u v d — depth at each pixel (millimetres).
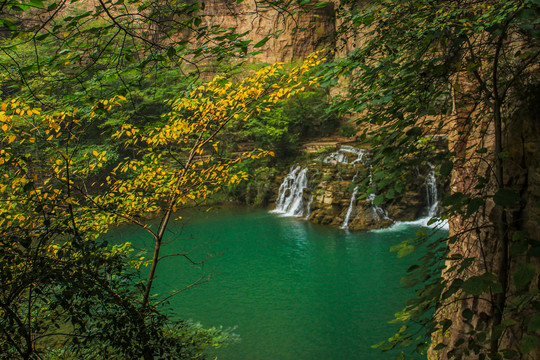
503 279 2848
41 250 3922
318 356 7949
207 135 5758
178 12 2434
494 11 2572
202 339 5547
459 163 4121
